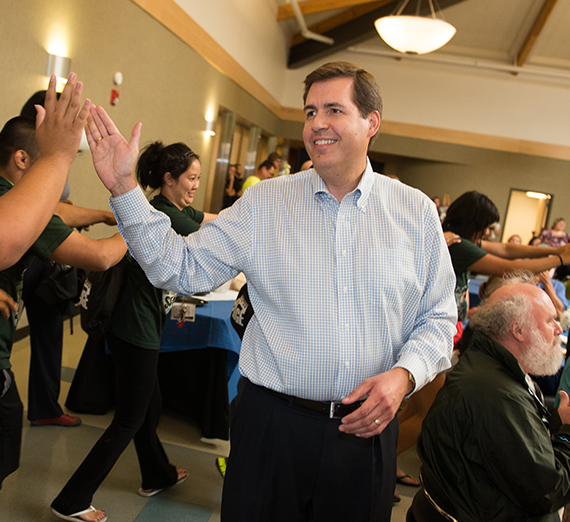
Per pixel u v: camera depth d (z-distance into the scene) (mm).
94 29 4461
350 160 1188
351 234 1227
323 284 1209
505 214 12500
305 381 1198
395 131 12703
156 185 2170
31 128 1418
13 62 3584
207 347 2686
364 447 1227
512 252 3098
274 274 1239
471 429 1390
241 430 1265
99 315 1822
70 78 914
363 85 1166
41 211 873
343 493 1236
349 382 1202
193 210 2473
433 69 12430
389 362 1258
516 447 1335
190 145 7277
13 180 1427
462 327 2678
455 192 12789
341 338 1192
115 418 1914
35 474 2240
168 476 2199
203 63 7250
